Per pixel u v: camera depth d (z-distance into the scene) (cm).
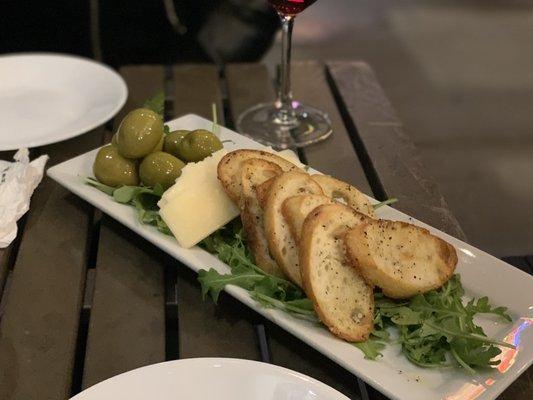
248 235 100
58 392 84
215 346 92
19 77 157
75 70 159
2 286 105
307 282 88
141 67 176
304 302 89
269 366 79
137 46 272
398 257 91
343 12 393
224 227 107
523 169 266
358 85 169
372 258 89
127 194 111
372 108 159
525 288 94
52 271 104
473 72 340
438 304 89
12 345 91
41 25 261
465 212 239
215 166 109
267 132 143
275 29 259
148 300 99
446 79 332
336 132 146
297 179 100
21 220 116
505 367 83
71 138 142
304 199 95
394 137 147
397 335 89
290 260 94
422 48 361
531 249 221
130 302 98
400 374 82
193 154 116
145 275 103
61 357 89
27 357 89
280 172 105
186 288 101
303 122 148
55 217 116
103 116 140
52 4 256
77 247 110
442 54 356
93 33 262
